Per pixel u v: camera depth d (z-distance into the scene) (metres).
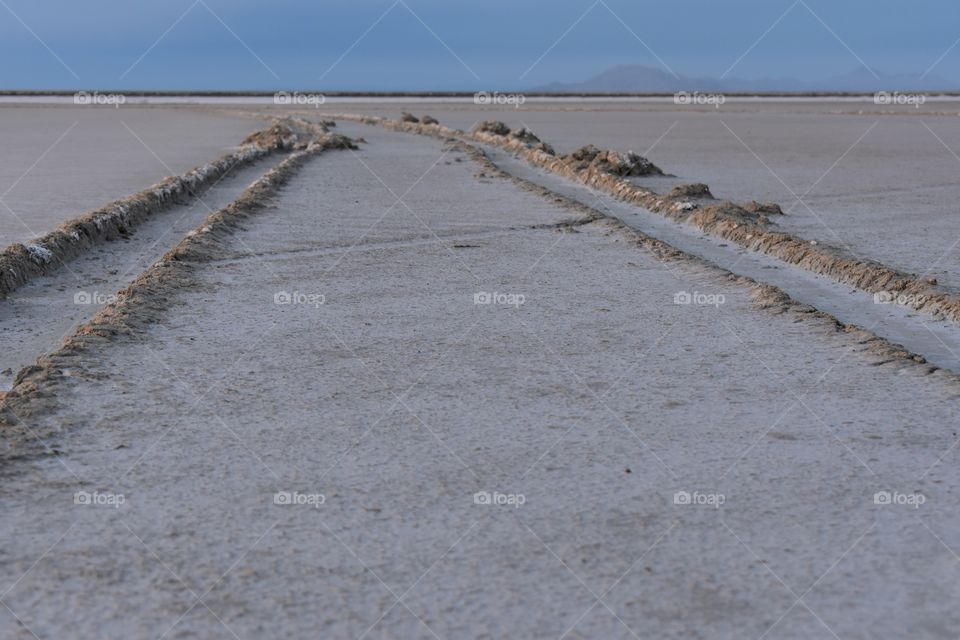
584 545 3.61
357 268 8.76
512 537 3.66
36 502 3.88
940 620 3.14
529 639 3.04
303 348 6.10
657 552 3.56
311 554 3.53
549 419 4.87
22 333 6.65
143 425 4.71
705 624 3.12
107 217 10.71
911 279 7.98
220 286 7.90
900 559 3.51
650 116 52.81
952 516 3.83
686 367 5.73
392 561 3.49
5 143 29.09
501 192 15.09
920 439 4.59
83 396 5.05
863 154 24.28
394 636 3.05
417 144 28.11
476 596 3.27
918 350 6.31
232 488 4.05
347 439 4.59
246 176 18.33
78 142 29.72
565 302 7.43
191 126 40.94
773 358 5.90
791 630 3.09
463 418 4.88
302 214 12.27
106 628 3.07
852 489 4.07
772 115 54.28
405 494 4.02
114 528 3.69
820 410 4.99
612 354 6.01
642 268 8.79
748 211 12.17
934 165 20.80
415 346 6.18
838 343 6.20
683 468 4.28
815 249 9.37
